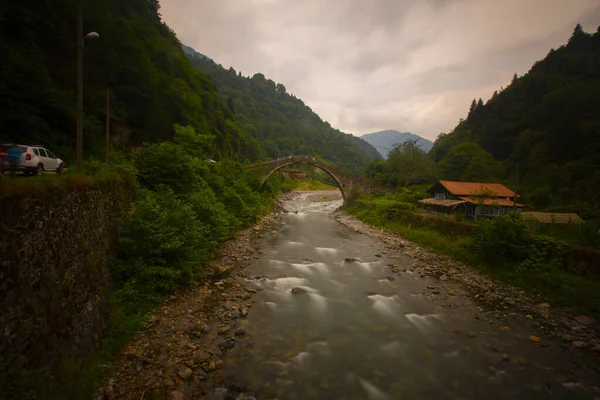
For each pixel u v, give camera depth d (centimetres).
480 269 1614
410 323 1069
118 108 3020
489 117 8988
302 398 689
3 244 467
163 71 4712
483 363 842
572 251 1355
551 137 5941
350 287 1408
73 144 2131
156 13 8338
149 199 1280
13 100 1825
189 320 982
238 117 14812
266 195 4853
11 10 2212
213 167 3095
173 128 3875
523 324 1067
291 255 1931
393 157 6438
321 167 5012
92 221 859
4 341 445
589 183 4094
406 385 749
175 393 664
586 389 744
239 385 715
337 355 865
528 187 4781
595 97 6166
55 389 532
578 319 1091
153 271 1041
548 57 9738
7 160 1181
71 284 676
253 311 1106
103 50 3162
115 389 659
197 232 1348
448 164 6181
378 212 3484
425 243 2241
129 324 871
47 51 2556
